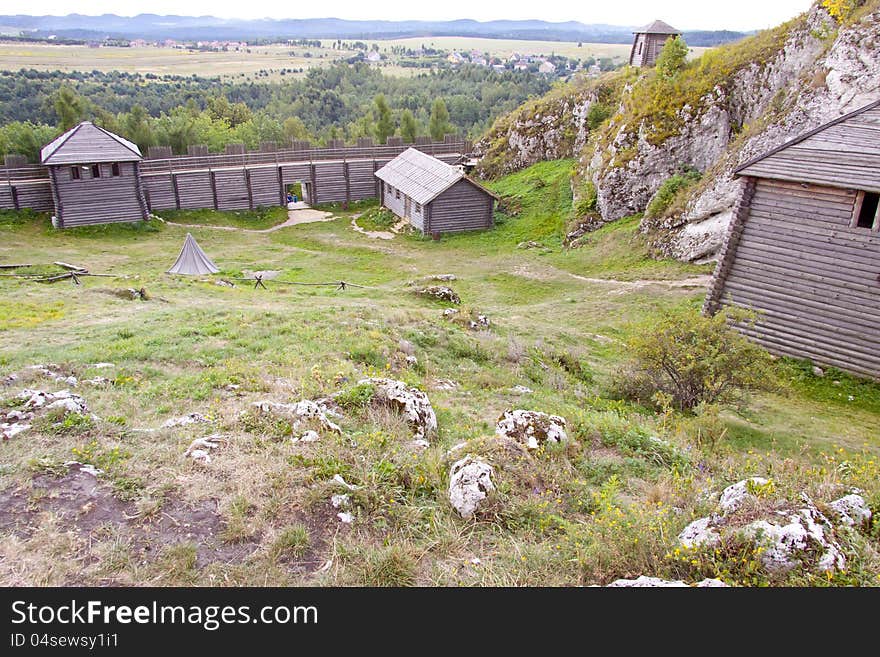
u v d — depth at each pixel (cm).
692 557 635
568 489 873
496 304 2834
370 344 1576
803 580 593
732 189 2844
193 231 4262
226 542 661
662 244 3130
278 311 1941
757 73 3366
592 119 4753
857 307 1903
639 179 3594
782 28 3416
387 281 3198
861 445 1496
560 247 3722
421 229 4194
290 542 667
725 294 2175
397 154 5391
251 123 9419
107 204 4081
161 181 4459
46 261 3209
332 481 774
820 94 2772
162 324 1714
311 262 3556
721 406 1570
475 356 1764
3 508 677
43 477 737
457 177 4050
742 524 671
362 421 1016
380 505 760
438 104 6222
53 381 1140
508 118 5650
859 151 1925
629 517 736
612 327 2436
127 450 816
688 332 1577
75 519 671
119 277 2636
